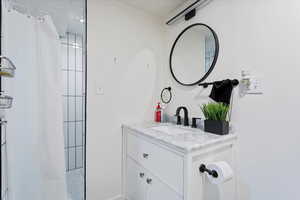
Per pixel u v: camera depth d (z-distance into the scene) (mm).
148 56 1770
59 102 1143
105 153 1478
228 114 1220
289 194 926
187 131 1280
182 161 903
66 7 1203
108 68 1491
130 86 1634
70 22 1241
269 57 1013
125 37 1599
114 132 1530
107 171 1488
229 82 1175
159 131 1274
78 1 1276
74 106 1294
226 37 1251
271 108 1001
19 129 962
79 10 1286
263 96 1036
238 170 1157
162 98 1865
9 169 901
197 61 1472
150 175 1180
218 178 854
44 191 1092
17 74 944
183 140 992
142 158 1277
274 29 992
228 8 1238
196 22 1496
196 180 908
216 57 1314
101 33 1450
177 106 1685
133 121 1656
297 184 898
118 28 1554
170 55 1763
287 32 941
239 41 1167
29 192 1018
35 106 1043
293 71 917
